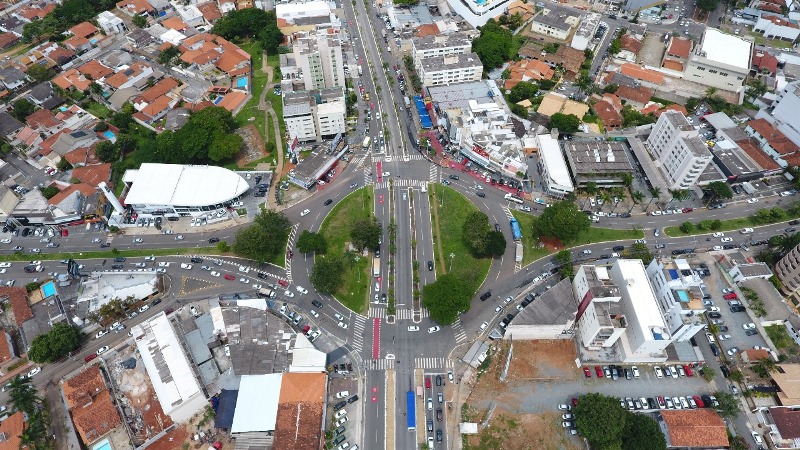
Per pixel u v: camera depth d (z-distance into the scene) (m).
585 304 172.00
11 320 187.12
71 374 172.00
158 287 195.25
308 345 171.12
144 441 153.50
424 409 162.12
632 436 149.88
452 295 177.38
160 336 171.25
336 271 189.88
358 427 158.62
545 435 157.12
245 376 163.12
